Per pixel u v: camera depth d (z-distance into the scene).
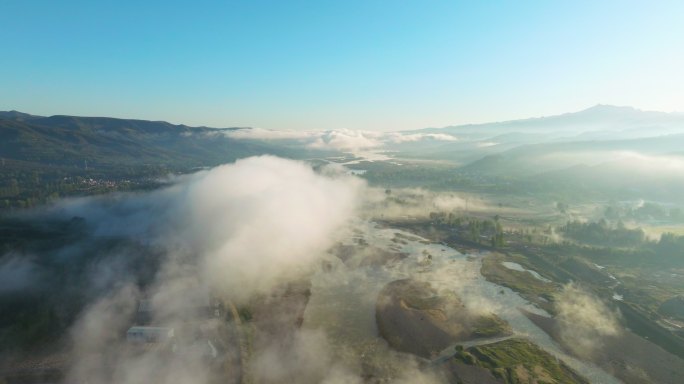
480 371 127.50
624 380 126.12
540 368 129.38
